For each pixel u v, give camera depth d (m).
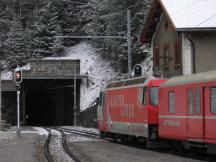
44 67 75.94
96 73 76.81
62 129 56.34
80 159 21.92
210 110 20.80
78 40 94.88
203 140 21.34
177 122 23.89
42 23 95.38
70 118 79.81
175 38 38.22
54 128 60.34
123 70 73.62
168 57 39.22
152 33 43.91
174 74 38.38
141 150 26.55
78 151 26.33
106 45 78.38
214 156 22.61
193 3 37.34
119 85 32.31
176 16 36.12
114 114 33.00
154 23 42.56
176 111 24.00
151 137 26.81
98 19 84.69
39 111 95.44
